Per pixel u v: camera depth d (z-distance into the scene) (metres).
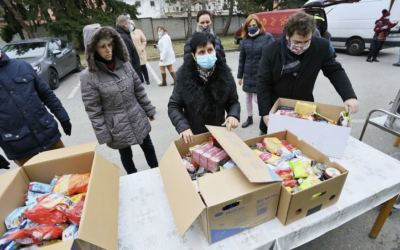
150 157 2.20
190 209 0.80
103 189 0.98
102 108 1.72
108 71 1.60
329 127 1.24
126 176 1.33
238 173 0.93
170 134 3.30
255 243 0.89
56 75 5.64
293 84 1.71
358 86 4.73
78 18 9.68
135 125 1.83
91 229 0.77
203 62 1.31
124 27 3.46
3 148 1.66
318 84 5.07
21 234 0.79
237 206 0.84
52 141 1.80
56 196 0.93
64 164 1.12
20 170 1.04
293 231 0.93
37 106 1.66
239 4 14.52
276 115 1.37
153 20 14.55
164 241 0.93
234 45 10.69
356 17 7.11
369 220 1.79
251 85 2.99
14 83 1.56
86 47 1.45
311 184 0.95
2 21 10.44
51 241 0.84
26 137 1.65
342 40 7.66
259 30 2.75
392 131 1.75
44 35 11.73
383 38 6.25
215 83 1.40
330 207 1.03
